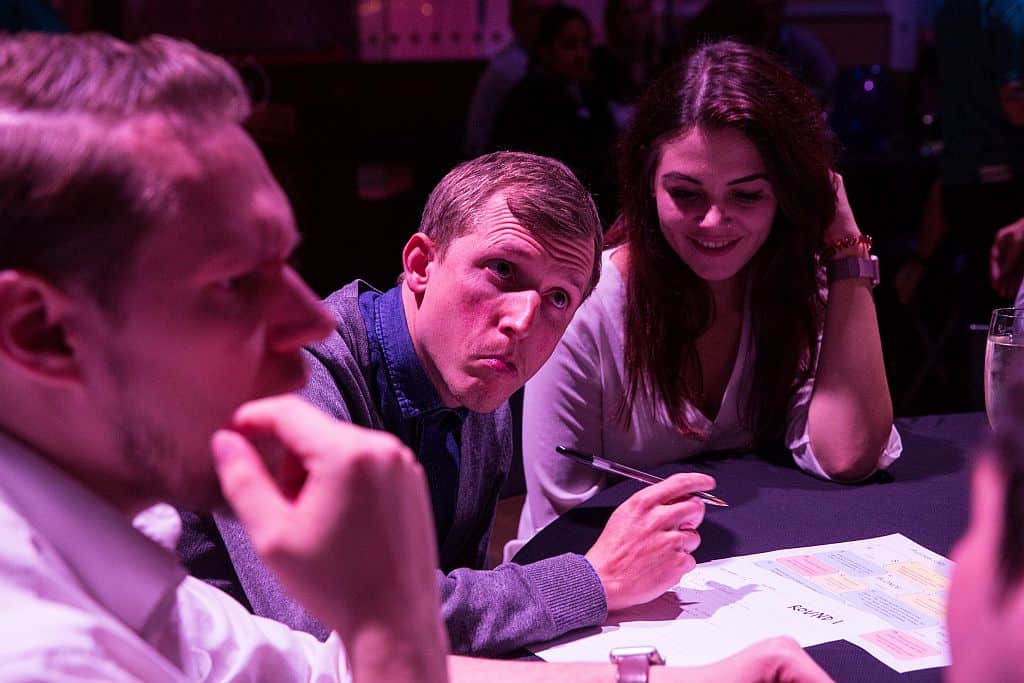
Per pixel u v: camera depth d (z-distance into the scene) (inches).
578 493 68.5
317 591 20.8
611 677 37.1
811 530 53.6
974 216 139.3
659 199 68.4
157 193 21.0
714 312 71.2
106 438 22.4
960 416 75.3
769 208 67.3
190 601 31.3
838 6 303.1
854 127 201.9
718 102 64.5
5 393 22.0
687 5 289.4
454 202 48.2
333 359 49.3
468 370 48.3
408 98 236.7
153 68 22.2
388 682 20.6
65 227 20.6
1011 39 125.5
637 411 70.2
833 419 63.9
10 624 19.4
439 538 56.1
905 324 163.3
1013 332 52.6
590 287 51.1
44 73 21.4
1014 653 11.7
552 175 48.5
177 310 21.7
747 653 35.9
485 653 41.9
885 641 41.1
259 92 214.1
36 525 22.8
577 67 169.3
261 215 22.7
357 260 232.1
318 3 296.0
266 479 21.3
